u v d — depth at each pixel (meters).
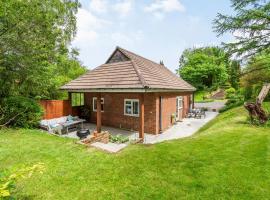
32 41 12.07
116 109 14.19
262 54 15.32
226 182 4.98
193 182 5.05
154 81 12.22
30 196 4.64
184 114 19.89
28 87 13.36
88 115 15.92
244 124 10.91
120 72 12.96
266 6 12.45
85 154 7.36
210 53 52.06
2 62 11.77
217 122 14.86
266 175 5.23
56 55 15.16
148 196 4.58
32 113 12.02
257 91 20.23
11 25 11.03
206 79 50.91
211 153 6.77
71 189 4.95
